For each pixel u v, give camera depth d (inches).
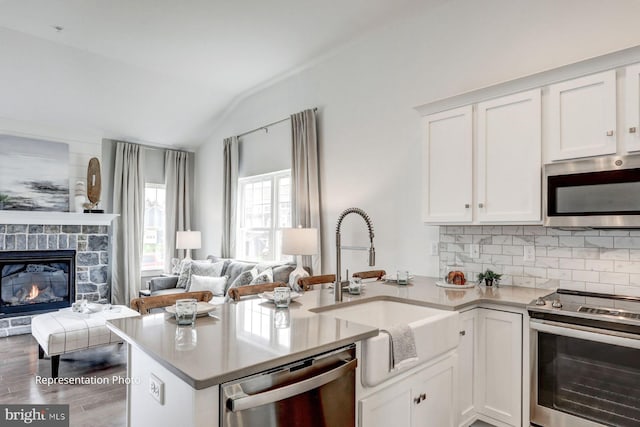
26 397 114.2
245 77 196.1
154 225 253.6
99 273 213.3
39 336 133.1
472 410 91.0
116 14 141.5
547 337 81.4
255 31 151.9
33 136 197.2
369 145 152.9
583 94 88.9
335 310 84.4
